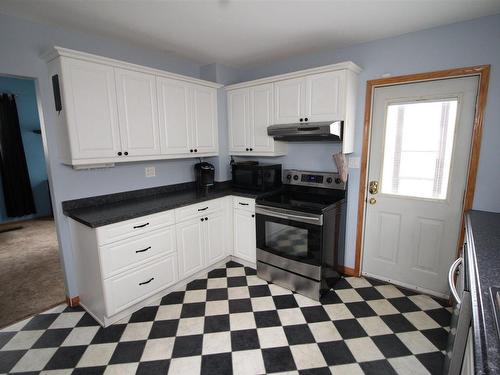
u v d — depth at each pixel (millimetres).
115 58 2465
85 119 2035
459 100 2148
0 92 4473
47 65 2061
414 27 2168
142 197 2732
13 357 1787
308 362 1728
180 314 2211
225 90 3188
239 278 2787
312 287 2385
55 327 2074
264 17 2010
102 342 1911
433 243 2400
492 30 1955
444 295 2391
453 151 2221
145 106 2410
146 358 1769
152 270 2293
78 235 2143
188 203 2525
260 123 2920
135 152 2377
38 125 4922
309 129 2463
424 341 1893
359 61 2525
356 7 1859
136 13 1928
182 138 2762
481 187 2119
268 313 2217
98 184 2426
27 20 1975
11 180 4633
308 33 2289
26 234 4180
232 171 3146
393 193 2549
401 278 2602
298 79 2572
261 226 2676
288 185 3090
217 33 2287
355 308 2271
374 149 2592
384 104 2482
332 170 2842
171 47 2607
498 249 1400
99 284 2010
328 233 2395
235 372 1659
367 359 1745
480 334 789
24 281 2762
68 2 1757
